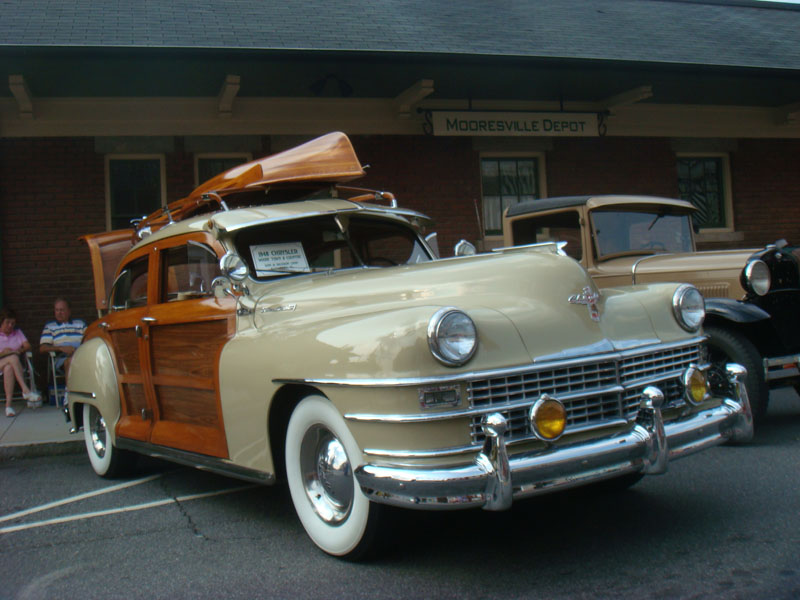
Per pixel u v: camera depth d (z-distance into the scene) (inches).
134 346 198.5
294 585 131.0
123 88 350.3
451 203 408.8
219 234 170.9
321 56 320.5
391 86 374.6
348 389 127.8
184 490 205.9
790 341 233.3
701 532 146.6
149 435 190.4
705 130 450.3
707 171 461.1
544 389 130.5
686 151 448.8
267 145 384.2
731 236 450.6
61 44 294.7
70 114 360.8
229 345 158.4
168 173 371.9
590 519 158.4
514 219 290.4
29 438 267.4
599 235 266.2
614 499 172.4
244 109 379.2
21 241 357.7
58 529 173.6
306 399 140.7
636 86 393.7
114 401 210.5
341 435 132.7
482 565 135.0
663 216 285.0
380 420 122.7
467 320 123.5
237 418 155.6
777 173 465.7
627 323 147.3
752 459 201.5
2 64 305.9
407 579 130.2
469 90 391.9
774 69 378.3
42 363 358.3
